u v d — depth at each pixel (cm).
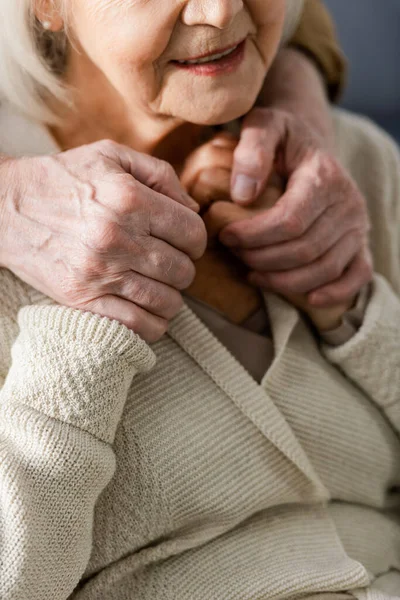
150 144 86
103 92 84
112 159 78
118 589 79
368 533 87
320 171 84
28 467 72
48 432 72
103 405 74
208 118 79
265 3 77
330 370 87
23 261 77
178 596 78
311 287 84
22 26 81
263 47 80
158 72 78
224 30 76
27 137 85
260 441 81
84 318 75
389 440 89
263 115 86
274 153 85
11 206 78
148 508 78
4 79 83
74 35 80
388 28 155
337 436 85
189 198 79
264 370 84
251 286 87
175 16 75
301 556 81
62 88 84
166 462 78
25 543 71
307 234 83
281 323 85
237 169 83
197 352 81
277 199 84
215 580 79
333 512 86
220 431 80
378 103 160
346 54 157
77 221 75
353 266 86
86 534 74
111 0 75
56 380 73
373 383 87
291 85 95
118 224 74
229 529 81
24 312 77
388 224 101
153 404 79
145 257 75
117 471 78
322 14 103
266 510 84
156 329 77
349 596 81
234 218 83
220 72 77
